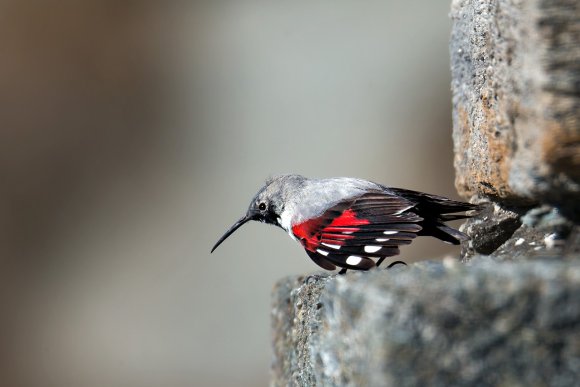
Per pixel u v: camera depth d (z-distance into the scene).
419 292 3.85
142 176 15.86
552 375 3.77
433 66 16.03
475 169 6.11
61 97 16.39
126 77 16.53
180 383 14.01
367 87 15.95
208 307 14.52
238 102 16.12
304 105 15.93
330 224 6.29
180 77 16.47
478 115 6.00
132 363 14.28
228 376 14.01
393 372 3.80
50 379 14.56
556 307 3.78
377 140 15.59
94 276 15.19
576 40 4.39
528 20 4.55
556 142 4.41
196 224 15.22
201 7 17.03
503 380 3.78
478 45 5.94
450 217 6.27
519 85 4.79
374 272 4.43
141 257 15.08
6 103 16.28
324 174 15.38
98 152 16.09
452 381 3.79
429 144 15.64
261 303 14.38
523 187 4.76
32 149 16.06
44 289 15.26
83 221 15.62
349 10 16.52
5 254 15.44
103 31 16.78
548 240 5.39
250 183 15.44
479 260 5.04
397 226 5.96
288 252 14.70
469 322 3.80
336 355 4.49
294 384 6.34
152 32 16.81
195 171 15.71
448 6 16.47
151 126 16.19
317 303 5.42
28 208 15.72
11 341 14.91
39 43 16.61
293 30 16.50
